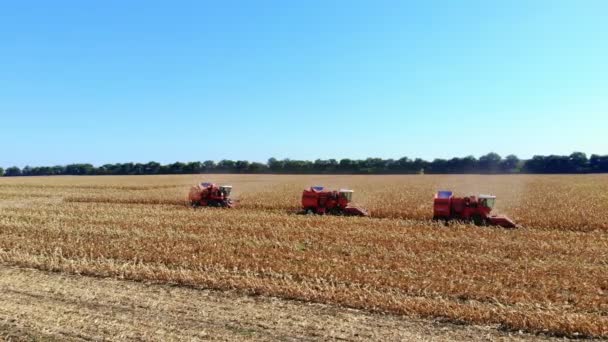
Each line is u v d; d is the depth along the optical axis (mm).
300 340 10617
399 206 36312
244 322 11570
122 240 21547
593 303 12734
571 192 51344
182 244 20516
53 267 16359
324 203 31328
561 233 23922
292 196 44812
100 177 106875
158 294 13695
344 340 10672
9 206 37469
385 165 131750
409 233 23281
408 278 14992
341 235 22609
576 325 11141
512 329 11281
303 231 23703
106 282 14875
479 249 19625
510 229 25047
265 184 70750
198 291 14008
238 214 30875
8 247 19922
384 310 12359
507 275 15383
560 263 17312
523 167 128750
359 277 14977
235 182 78188
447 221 27188
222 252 18875
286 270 15898
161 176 109875
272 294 13570
